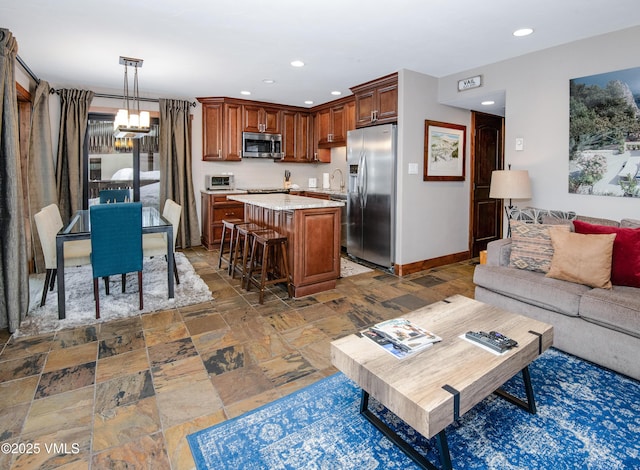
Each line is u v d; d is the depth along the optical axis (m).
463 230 5.05
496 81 3.87
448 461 1.42
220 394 2.02
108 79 4.52
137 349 2.52
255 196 4.48
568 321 2.38
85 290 3.69
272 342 2.63
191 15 2.74
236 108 5.75
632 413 1.86
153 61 3.81
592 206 3.22
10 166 2.73
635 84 2.91
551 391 2.05
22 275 2.95
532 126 3.59
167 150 5.45
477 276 2.91
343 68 4.07
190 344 2.60
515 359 1.62
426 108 4.38
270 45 3.35
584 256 2.48
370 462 1.55
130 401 1.95
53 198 4.54
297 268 3.53
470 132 4.96
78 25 2.91
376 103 4.55
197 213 5.96
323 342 2.63
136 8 2.63
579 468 1.51
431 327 1.89
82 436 1.69
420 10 2.64
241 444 1.64
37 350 2.49
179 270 4.43
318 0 2.51
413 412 1.29
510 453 1.59
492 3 2.54
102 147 5.30
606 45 3.06
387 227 4.41
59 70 4.12
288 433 1.72
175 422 1.79
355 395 2.01
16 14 2.72
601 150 3.13
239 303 3.40
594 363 2.31
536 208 3.48
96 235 2.93
